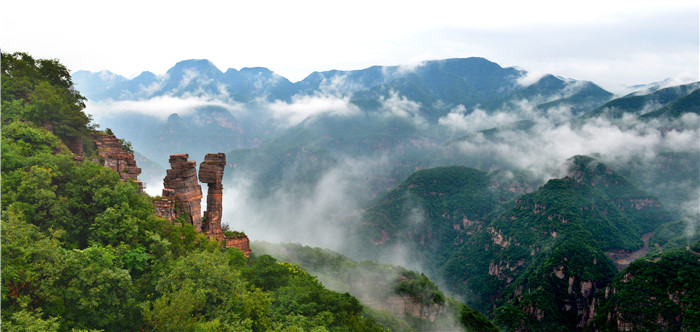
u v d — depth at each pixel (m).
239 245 66.25
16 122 50.78
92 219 40.06
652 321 154.00
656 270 166.25
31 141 49.66
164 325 31.23
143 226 41.31
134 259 36.91
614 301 170.50
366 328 54.47
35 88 60.88
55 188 40.19
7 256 28.05
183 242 47.91
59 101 60.91
